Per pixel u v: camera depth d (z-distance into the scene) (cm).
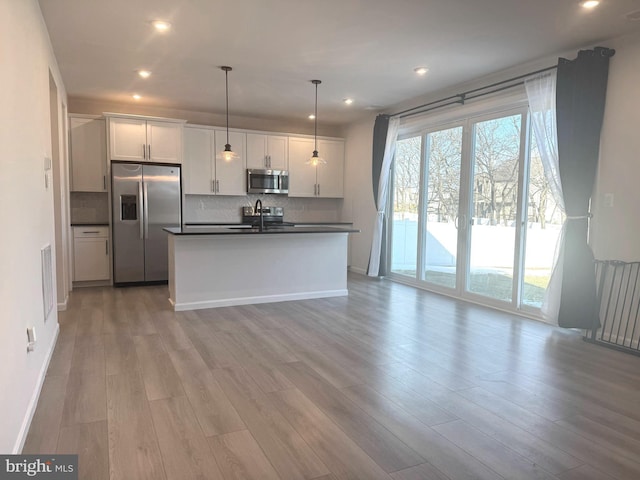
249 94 566
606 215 374
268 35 366
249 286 503
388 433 223
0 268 176
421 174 600
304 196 747
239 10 320
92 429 222
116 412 241
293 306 492
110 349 341
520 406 254
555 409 251
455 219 548
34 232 263
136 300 511
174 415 238
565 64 386
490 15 324
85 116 583
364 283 638
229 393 267
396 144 650
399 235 656
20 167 224
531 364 320
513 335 390
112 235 589
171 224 618
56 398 256
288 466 194
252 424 230
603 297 375
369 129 705
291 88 535
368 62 435
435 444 213
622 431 228
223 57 423
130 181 590
